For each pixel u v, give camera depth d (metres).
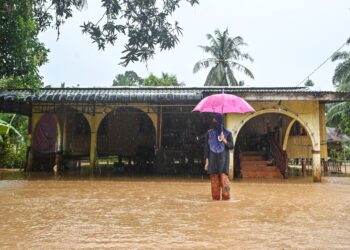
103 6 7.73
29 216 6.12
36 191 10.14
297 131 19.69
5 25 9.81
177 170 17.94
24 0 9.34
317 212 6.64
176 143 19.09
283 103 14.89
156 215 6.24
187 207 7.23
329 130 29.84
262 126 20.11
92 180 14.09
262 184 13.01
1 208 7.02
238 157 17.03
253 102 15.05
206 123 19.28
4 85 17.16
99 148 20.17
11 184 12.20
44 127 17.95
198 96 15.78
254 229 5.08
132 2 7.96
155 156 17.83
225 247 4.09
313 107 14.74
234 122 14.98
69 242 4.32
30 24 10.02
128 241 4.38
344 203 7.94
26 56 10.85
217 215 6.25
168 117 19.53
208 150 8.35
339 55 25.97
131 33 7.96
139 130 20.31
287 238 4.55
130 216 6.14
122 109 20.20
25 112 18.59
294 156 19.59
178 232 4.88
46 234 4.75
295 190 10.87
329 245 4.21
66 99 15.95
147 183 13.06
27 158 18.42
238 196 9.23
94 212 6.56
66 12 8.15
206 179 15.05
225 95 9.08
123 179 14.77
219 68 33.41
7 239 4.47
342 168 25.94
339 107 26.58
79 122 20.34
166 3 7.99
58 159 18.70
